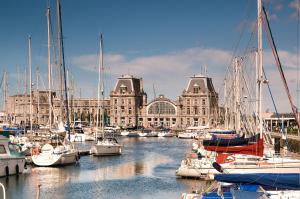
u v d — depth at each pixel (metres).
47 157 69.69
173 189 52.62
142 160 85.62
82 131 170.50
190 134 179.12
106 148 93.44
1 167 57.03
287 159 50.84
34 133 102.75
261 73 53.09
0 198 46.59
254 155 52.91
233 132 106.75
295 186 32.06
